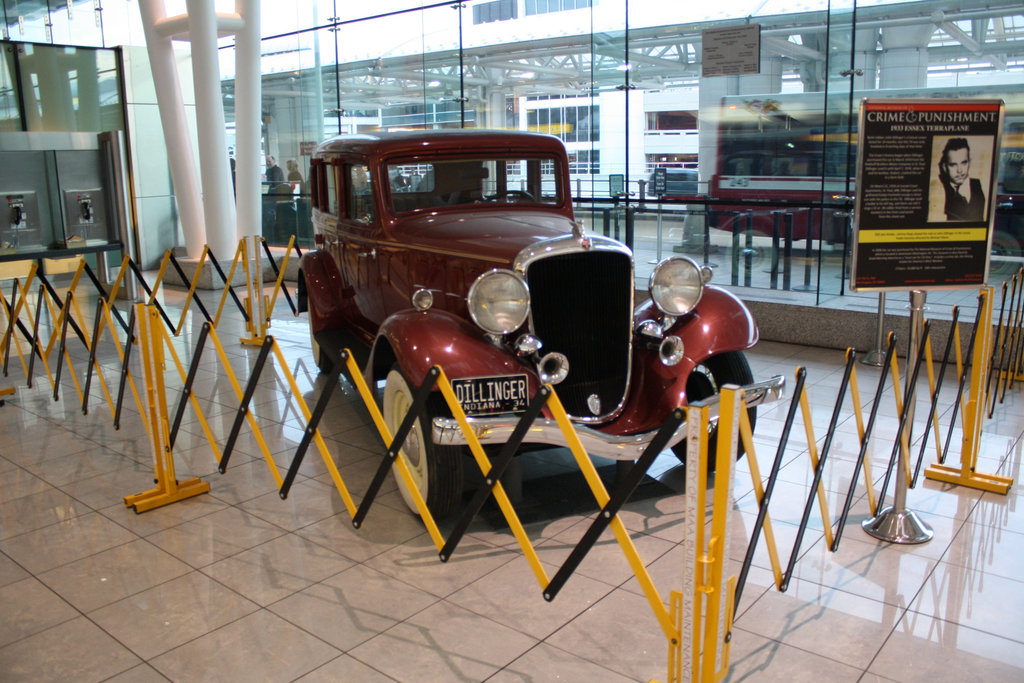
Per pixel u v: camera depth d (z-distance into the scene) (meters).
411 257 4.72
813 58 7.40
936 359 6.45
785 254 7.74
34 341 6.37
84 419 5.63
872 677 2.71
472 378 3.61
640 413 3.96
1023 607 3.11
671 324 4.06
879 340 6.52
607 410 3.96
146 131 12.59
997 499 4.05
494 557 3.58
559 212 5.39
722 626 2.31
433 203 5.14
